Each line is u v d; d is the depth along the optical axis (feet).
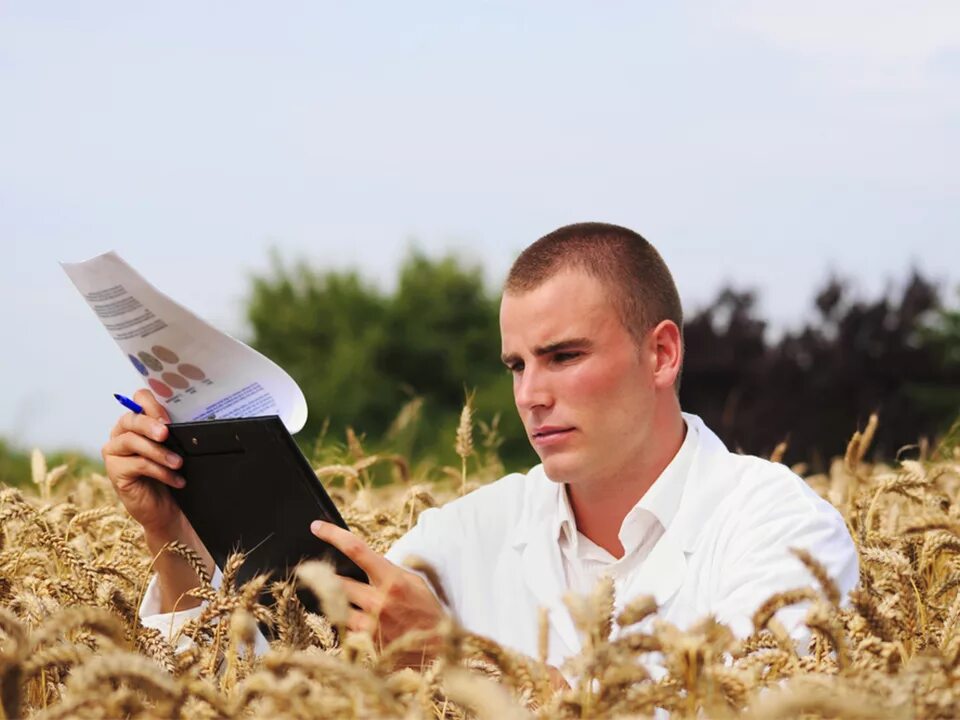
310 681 8.24
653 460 13.34
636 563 13.39
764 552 12.46
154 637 10.62
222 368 12.74
